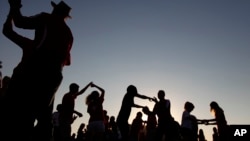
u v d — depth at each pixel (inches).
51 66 94.3
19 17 96.7
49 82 92.8
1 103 86.2
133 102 294.2
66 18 114.7
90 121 292.0
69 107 266.4
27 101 87.3
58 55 97.9
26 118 87.0
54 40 98.8
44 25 100.3
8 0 99.0
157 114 314.8
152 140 345.7
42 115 97.0
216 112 302.5
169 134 312.5
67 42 105.4
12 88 87.8
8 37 99.3
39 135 97.8
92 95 296.5
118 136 410.0
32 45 97.0
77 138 400.8
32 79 89.3
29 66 90.7
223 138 291.9
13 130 84.1
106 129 413.1
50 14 105.7
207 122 309.9
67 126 264.7
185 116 327.0
